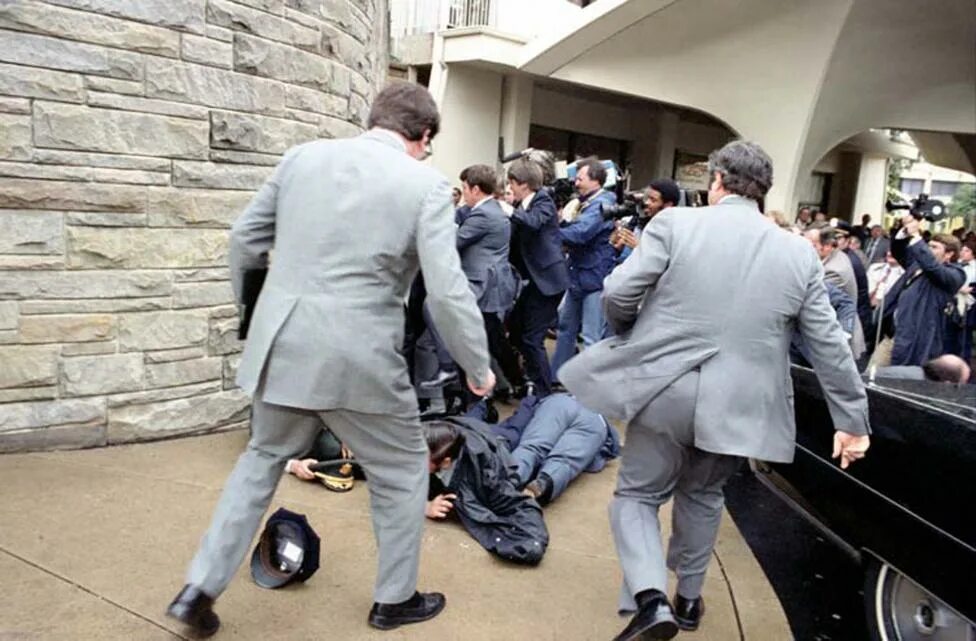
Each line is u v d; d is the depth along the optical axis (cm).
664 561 272
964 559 229
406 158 235
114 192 362
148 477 351
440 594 279
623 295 248
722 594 318
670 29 1235
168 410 395
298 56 430
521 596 293
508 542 320
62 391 363
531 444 396
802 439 309
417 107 245
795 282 239
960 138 2045
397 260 229
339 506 350
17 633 236
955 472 236
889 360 706
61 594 258
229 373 420
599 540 350
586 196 567
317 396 224
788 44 1280
